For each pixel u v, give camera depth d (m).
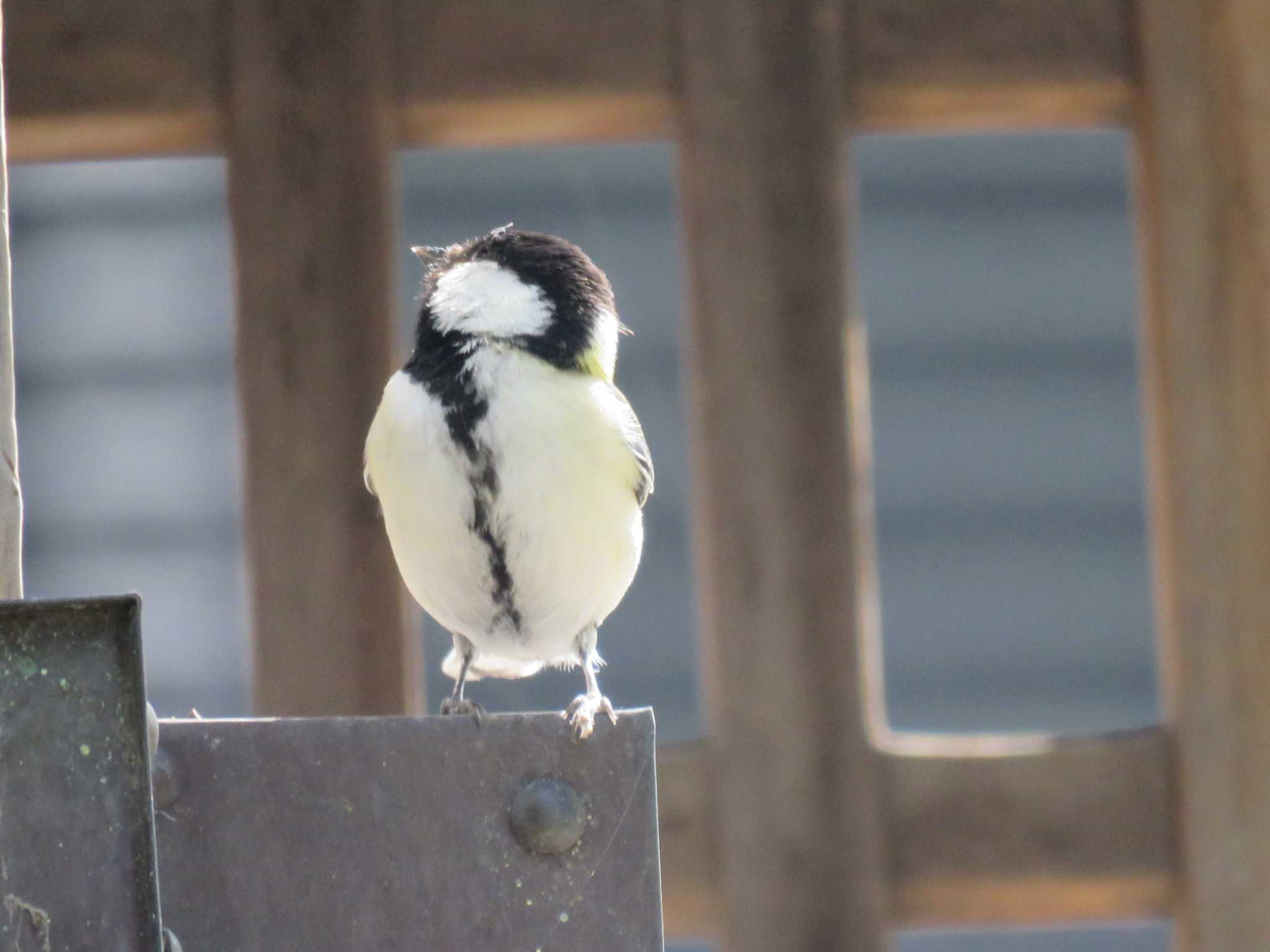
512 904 4.30
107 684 3.69
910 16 7.73
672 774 7.27
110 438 12.27
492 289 5.97
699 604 7.59
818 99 7.61
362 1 7.64
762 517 7.41
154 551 12.22
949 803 7.29
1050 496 12.93
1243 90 7.45
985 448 12.94
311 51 7.61
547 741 4.36
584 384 5.93
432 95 7.66
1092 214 12.94
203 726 4.33
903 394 12.91
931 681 12.80
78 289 12.36
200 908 4.27
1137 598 12.84
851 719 7.30
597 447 5.82
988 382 12.95
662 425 12.66
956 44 7.71
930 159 12.89
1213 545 7.32
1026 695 12.83
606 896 4.31
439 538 5.80
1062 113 7.86
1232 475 7.34
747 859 7.21
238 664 12.16
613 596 6.12
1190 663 7.28
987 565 12.91
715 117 7.61
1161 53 7.55
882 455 12.89
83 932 3.63
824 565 7.39
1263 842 7.12
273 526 7.41
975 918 7.33
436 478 5.73
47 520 12.20
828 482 7.45
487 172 12.62
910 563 12.88
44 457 12.23
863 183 12.88
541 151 12.69
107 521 12.23
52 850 3.66
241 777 4.32
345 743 4.34
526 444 5.71
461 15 7.70
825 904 7.19
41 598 3.73
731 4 7.63
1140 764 7.30
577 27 7.71
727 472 7.44
